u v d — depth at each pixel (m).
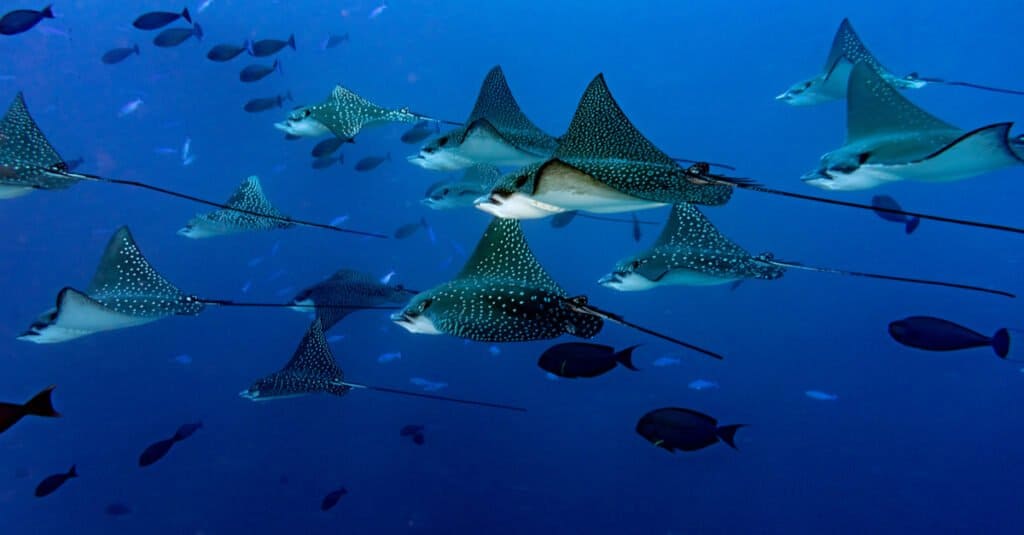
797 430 11.41
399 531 8.56
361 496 9.40
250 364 14.88
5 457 10.89
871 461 10.38
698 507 9.02
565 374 4.40
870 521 8.73
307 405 12.41
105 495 9.73
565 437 11.09
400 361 14.10
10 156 5.12
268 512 9.05
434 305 3.92
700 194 3.59
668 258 5.61
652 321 16.55
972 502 9.23
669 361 8.40
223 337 16.28
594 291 19.12
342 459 10.48
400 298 7.71
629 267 5.59
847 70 6.71
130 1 22.91
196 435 11.52
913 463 10.37
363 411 12.13
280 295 12.50
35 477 10.31
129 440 11.41
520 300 3.85
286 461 10.47
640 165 3.74
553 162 2.93
